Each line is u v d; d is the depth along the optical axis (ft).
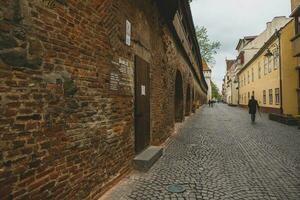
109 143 15.66
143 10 22.97
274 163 21.75
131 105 19.71
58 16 10.91
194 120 61.82
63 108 11.17
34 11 9.54
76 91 12.15
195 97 97.50
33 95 9.45
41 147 9.83
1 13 8.18
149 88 25.26
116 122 16.78
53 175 10.53
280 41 68.39
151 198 14.33
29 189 9.24
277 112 73.46
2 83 8.20
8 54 8.41
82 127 12.66
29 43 9.28
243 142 31.99
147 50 24.43
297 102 65.46
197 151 26.61
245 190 15.52
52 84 10.46
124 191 15.35
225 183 16.74
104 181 14.99
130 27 19.44
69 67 11.65
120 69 17.51
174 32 37.65
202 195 14.74
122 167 17.70
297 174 18.65
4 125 8.25
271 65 79.46
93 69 13.74
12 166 8.53
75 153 12.07
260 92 94.63
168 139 34.06
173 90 39.50
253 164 21.43
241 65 147.43
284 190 15.53
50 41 10.40
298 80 64.90
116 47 16.78
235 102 177.68
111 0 15.92
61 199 11.06
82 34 12.70
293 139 34.24
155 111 27.76
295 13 54.75
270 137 35.99
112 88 16.17
